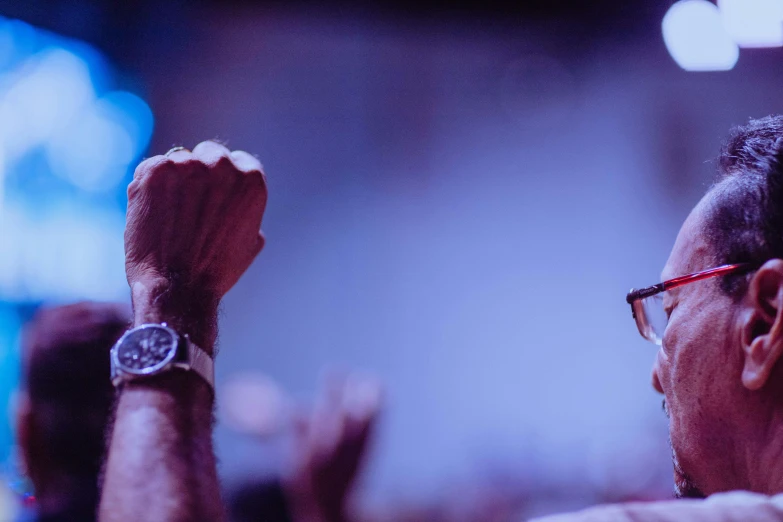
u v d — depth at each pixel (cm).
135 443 76
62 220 571
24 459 142
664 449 400
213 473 78
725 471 86
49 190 567
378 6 676
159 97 641
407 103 747
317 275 752
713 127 707
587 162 737
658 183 723
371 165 751
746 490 84
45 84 564
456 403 745
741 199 86
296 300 752
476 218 753
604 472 427
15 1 545
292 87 727
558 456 688
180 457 76
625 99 724
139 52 613
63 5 565
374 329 753
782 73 681
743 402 83
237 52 695
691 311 88
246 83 705
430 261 757
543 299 746
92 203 584
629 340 734
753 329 82
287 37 707
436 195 754
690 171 714
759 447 82
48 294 557
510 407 741
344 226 753
